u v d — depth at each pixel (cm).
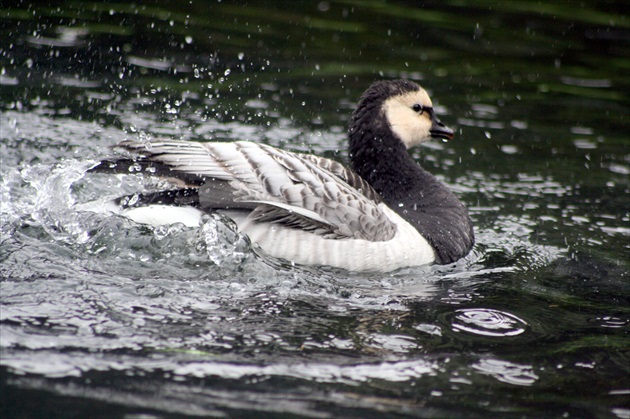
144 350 832
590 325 991
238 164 1089
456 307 1018
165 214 1097
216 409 732
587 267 1204
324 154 1555
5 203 1202
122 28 2100
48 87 1725
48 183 1196
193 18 2231
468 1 2550
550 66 2138
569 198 1480
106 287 970
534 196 1479
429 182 1262
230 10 2331
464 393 802
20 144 1453
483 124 1792
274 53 2052
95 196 1291
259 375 804
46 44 1945
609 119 1858
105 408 717
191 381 780
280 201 1066
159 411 720
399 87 1266
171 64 1914
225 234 1073
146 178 1184
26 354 801
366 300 1015
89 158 1382
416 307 1008
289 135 1625
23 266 1002
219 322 912
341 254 1077
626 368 880
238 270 1045
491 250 1250
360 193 1143
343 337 904
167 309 931
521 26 2395
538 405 790
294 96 1820
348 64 2027
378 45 2173
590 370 870
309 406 752
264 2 2422
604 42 2303
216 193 1085
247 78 1889
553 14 2481
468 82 2005
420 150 1658
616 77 2092
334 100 1817
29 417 693
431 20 2397
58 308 905
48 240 1081
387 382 812
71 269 1009
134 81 1803
